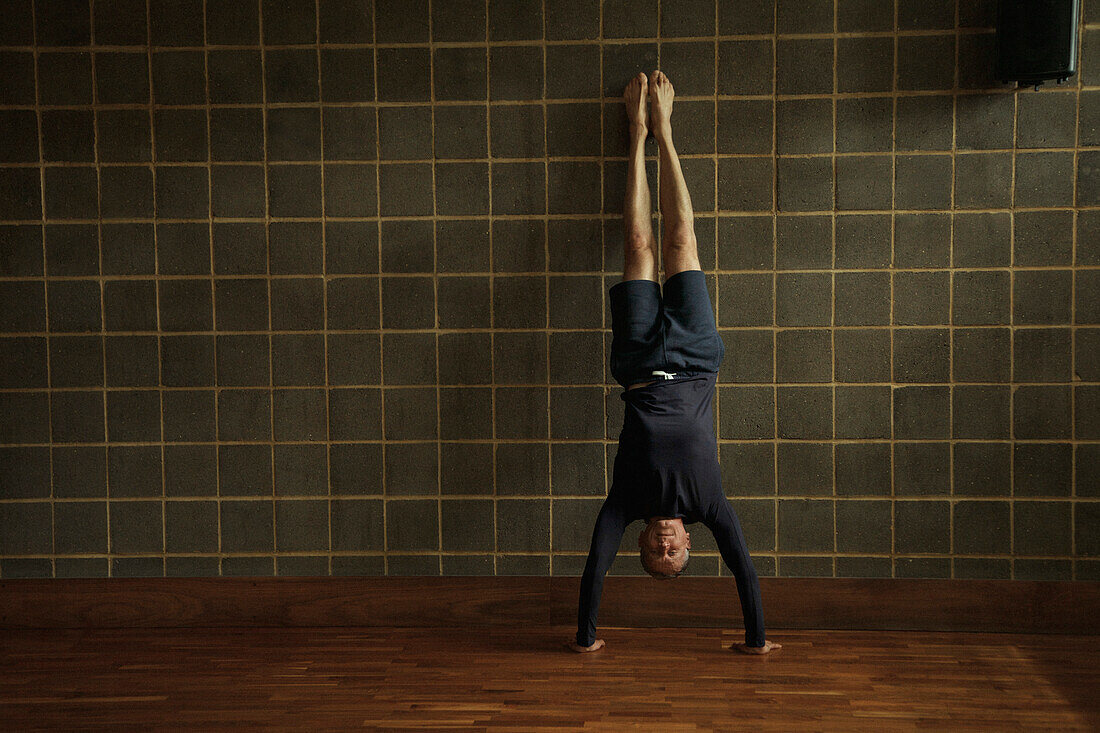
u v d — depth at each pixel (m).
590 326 3.15
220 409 3.21
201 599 3.23
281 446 3.21
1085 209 3.03
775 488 3.16
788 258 3.11
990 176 3.04
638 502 2.88
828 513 3.15
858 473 3.14
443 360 3.18
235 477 3.22
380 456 3.21
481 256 3.15
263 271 3.18
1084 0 2.98
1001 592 3.10
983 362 3.09
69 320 3.18
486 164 3.13
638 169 2.98
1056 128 3.02
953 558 3.12
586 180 3.12
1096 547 3.08
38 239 3.16
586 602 2.91
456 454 3.20
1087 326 3.05
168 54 3.12
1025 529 3.10
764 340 3.13
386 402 3.20
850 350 3.12
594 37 3.09
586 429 3.17
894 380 3.11
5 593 3.23
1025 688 2.64
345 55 3.12
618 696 2.59
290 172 3.15
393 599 3.22
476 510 3.20
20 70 3.12
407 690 2.65
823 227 3.10
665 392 2.85
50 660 2.92
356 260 3.17
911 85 3.04
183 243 3.17
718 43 3.07
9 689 2.68
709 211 3.12
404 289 3.17
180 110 3.13
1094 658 2.87
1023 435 3.09
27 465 3.21
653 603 3.19
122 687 2.69
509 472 3.19
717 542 2.91
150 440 3.21
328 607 3.23
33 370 3.19
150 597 3.23
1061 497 3.08
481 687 2.66
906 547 3.13
